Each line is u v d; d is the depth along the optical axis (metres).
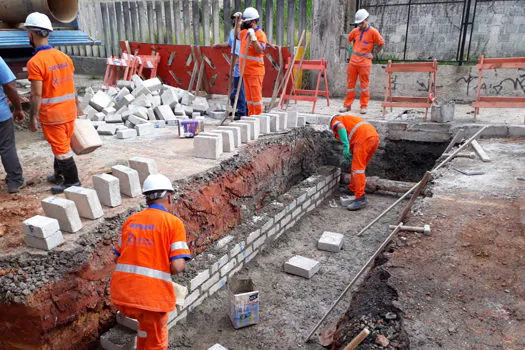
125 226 3.19
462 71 9.72
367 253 5.75
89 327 3.77
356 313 3.35
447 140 7.77
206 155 5.83
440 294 3.39
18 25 7.27
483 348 2.81
